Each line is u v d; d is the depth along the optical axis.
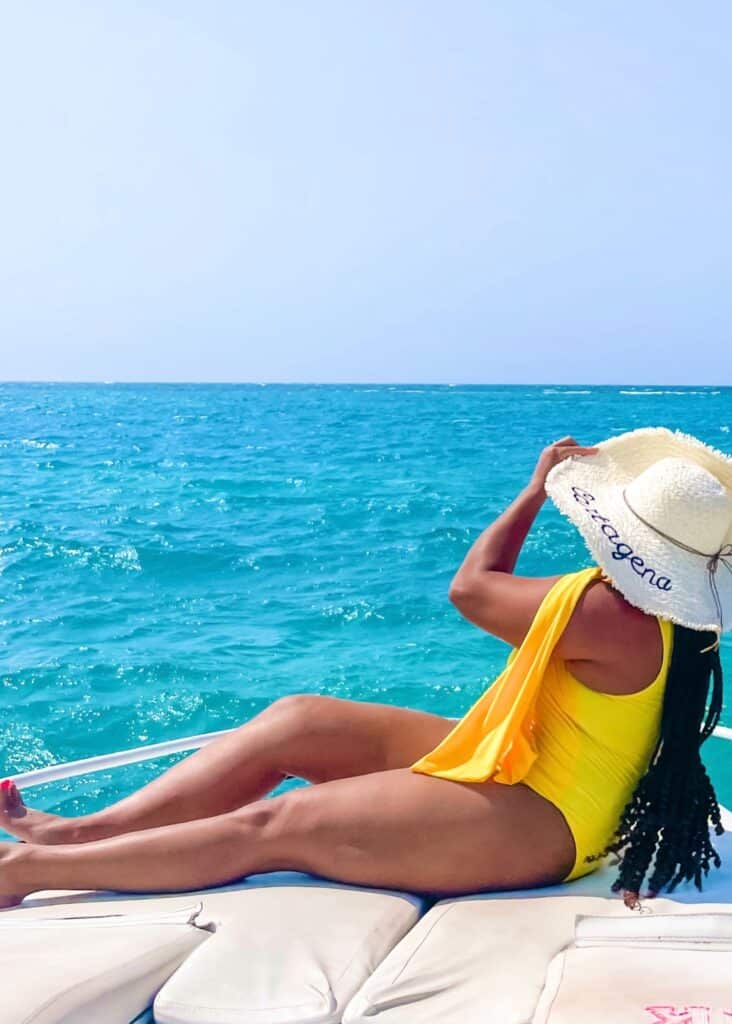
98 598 12.08
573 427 48.03
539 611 2.70
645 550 2.69
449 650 9.59
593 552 2.71
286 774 3.10
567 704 2.73
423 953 2.33
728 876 2.83
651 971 2.18
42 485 23.89
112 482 24.36
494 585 2.83
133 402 87.81
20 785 3.55
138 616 11.12
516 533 2.94
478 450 33.59
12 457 31.53
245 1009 2.16
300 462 29.50
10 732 7.60
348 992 2.23
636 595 2.65
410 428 47.22
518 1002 2.15
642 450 2.97
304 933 2.42
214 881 2.75
